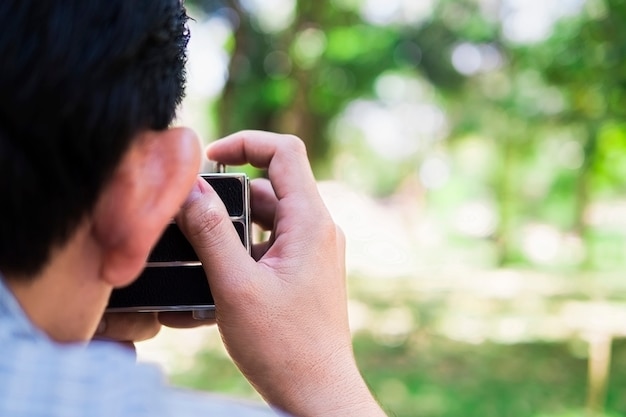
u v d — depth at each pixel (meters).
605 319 10.24
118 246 0.63
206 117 13.34
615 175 16.97
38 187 0.59
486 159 25.30
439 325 9.77
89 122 0.59
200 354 7.25
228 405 0.61
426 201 28.56
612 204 23.78
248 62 11.24
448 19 14.92
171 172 0.64
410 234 24.38
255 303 1.06
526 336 9.20
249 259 1.07
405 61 14.64
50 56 0.58
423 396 6.59
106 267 0.64
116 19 0.60
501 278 15.27
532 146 19.66
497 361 7.91
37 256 0.60
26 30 0.57
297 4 11.59
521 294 12.77
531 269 17.92
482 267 18.31
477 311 10.94
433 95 17.66
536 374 7.41
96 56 0.59
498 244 19.81
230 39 11.00
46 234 0.60
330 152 15.15
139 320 1.13
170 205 0.63
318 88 13.10
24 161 0.58
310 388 1.08
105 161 0.61
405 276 15.22
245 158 1.28
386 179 31.47
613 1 7.89
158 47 0.65
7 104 0.57
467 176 27.45
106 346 0.58
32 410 0.52
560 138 18.50
